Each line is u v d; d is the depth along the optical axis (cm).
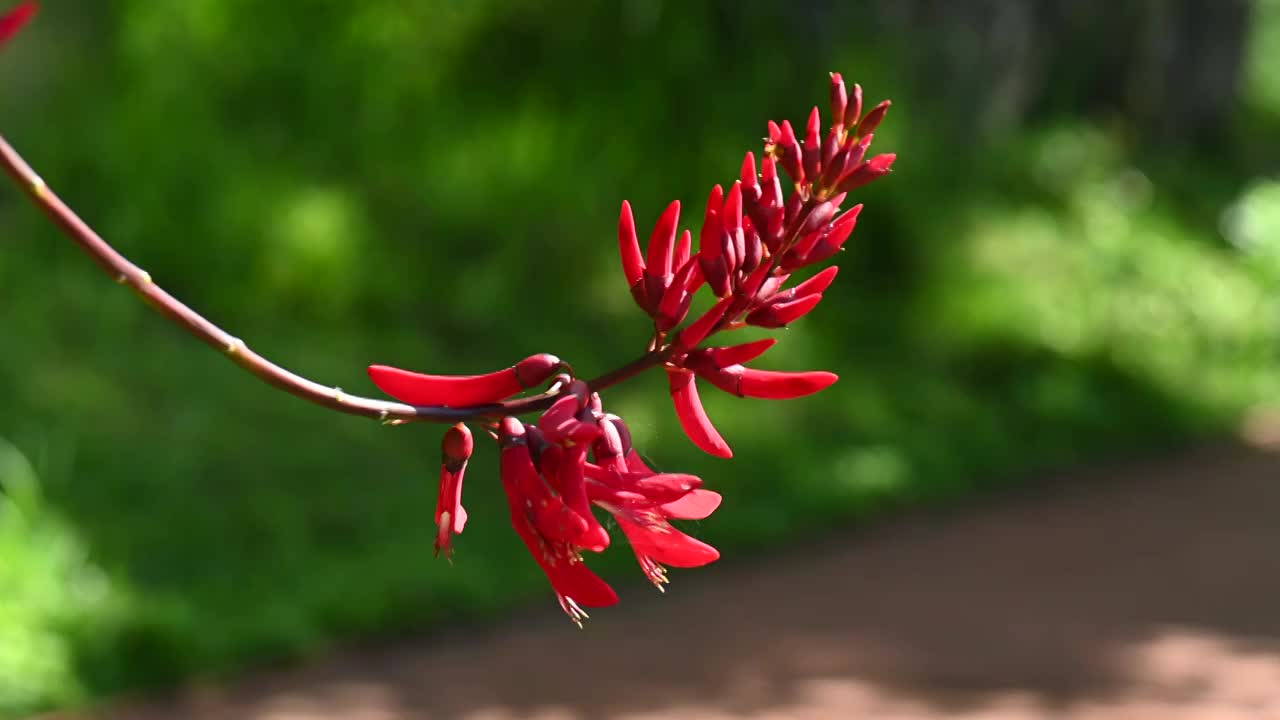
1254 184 1944
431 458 981
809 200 111
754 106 1336
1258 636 718
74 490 834
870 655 683
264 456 934
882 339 1297
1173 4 1939
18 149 1265
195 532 817
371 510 880
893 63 1412
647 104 1323
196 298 1204
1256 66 2553
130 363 1036
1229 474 1122
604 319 1240
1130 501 1032
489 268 1248
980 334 1326
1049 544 912
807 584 818
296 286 1204
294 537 834
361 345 1169
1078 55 1852
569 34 1324
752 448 1038
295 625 696
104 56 1319
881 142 1372
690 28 1327
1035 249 1467
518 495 108
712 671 661
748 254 111
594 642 711
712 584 820
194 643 658
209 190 1229
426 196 1280
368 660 688
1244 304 1542
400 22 1323
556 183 1298
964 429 1170
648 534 109
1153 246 1576
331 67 1305
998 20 1558
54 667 620
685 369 114
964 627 730
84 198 1257
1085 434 1207
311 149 1289
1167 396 1312
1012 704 609
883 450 1087
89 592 697
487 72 1334
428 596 758
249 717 605
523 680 652
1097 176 1700
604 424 111
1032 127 1770
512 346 1197
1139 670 658
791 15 1359
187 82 1280
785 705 606
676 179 1321
